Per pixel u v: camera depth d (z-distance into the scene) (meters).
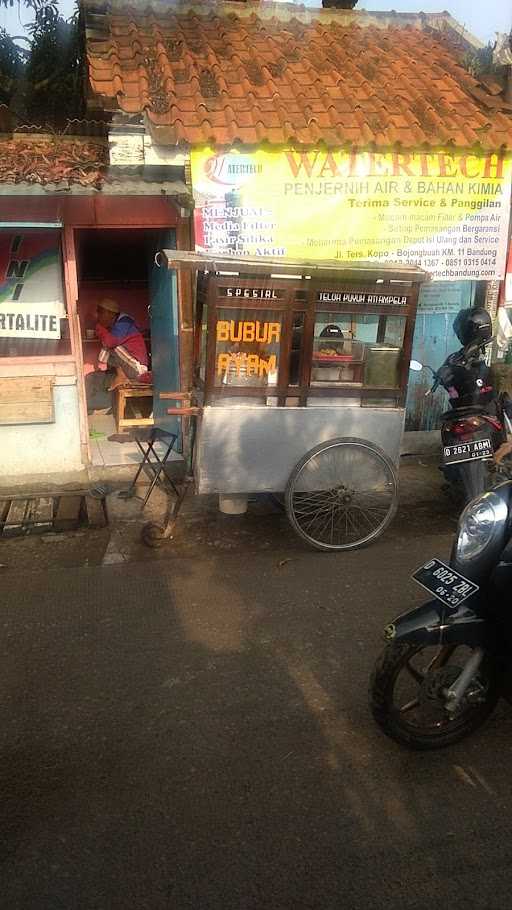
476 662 2.89
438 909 2.34
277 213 6.03
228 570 4.71
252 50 7.27
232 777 2.91
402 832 2.65
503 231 6.52
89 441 7.13
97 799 2.79
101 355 7.48
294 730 3.18
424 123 6.38
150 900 2.36
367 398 4.85
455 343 6.97
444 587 2.79
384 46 7.86
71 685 3.50
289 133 5.88
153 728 3.19
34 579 4.62
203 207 5.90
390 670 2.87
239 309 4.50
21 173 5.49
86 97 7.51
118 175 5.67
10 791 2.83
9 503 5.76
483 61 7.54
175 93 6.15
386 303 4.68
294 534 5.26
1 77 7.78
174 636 3.92
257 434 4.73
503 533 2.84
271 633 3.93
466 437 5.08
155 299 7.13
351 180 6.09
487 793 2.84
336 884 2.42
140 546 5.09
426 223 6.34
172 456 6.71
